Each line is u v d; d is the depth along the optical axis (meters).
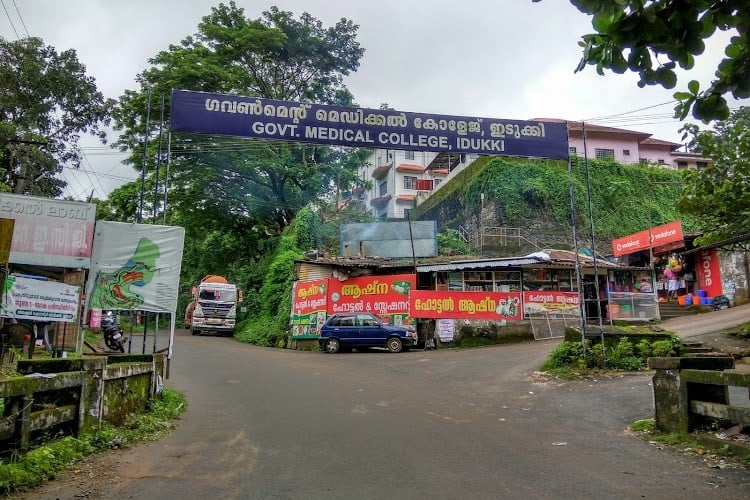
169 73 28.69
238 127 10.12
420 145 10.88
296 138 10.28
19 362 6.13
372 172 53.41
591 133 41.38
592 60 3.77
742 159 9.84
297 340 23.31
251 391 11.01
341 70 34.56
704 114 3.92
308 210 31.48
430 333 21.09
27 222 9.39
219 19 32.69
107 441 6.41
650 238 24.62
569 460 5.98
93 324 10.09
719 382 6.02
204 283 32.25
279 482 5.20
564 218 31.97
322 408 9.20
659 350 12.76
